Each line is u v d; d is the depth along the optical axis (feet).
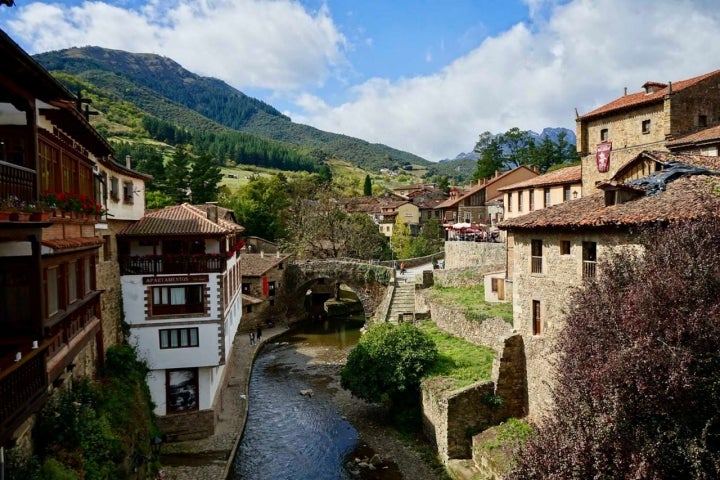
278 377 143.64
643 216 63.31
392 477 86.63
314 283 238.07
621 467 41.09
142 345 95.81
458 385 94.84
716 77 127.85
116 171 92.79
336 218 264.11
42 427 54.70
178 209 110.42
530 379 87.10
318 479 87.20
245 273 201.87
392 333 109.29
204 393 99.45
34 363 41.27
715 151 110.22
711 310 41.83
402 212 361.30
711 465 40.73
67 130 63.98
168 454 92.22
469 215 272.10
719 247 47.19
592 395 46.24
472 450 85.30
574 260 77.15
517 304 90.84
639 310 44.91
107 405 71.36
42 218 41.04
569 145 340.80
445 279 172.24
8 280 46.83
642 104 131.44
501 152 360.69
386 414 112.88
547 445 46.62
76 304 57.82
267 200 302.45
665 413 42.04
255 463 93.09
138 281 95.55
